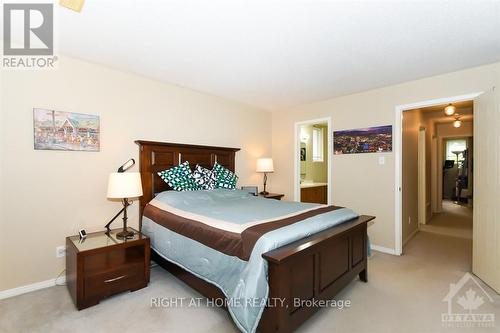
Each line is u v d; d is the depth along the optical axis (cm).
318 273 189
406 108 333
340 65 275
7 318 195
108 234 261
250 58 258
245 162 449
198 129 375
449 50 239
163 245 249
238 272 173
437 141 644
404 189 378
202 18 188
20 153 232
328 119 414
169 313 202
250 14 183
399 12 179
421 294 232
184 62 270
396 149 342
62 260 254
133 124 305
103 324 188
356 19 188
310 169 598
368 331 180
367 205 369
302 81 328
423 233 447
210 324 188
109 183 247
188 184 329
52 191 249
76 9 177
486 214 249
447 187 874
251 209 251
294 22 192
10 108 227
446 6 171
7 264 227
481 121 259
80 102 265
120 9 177
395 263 308
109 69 286
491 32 205
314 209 253
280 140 488
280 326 153
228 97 404
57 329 182
